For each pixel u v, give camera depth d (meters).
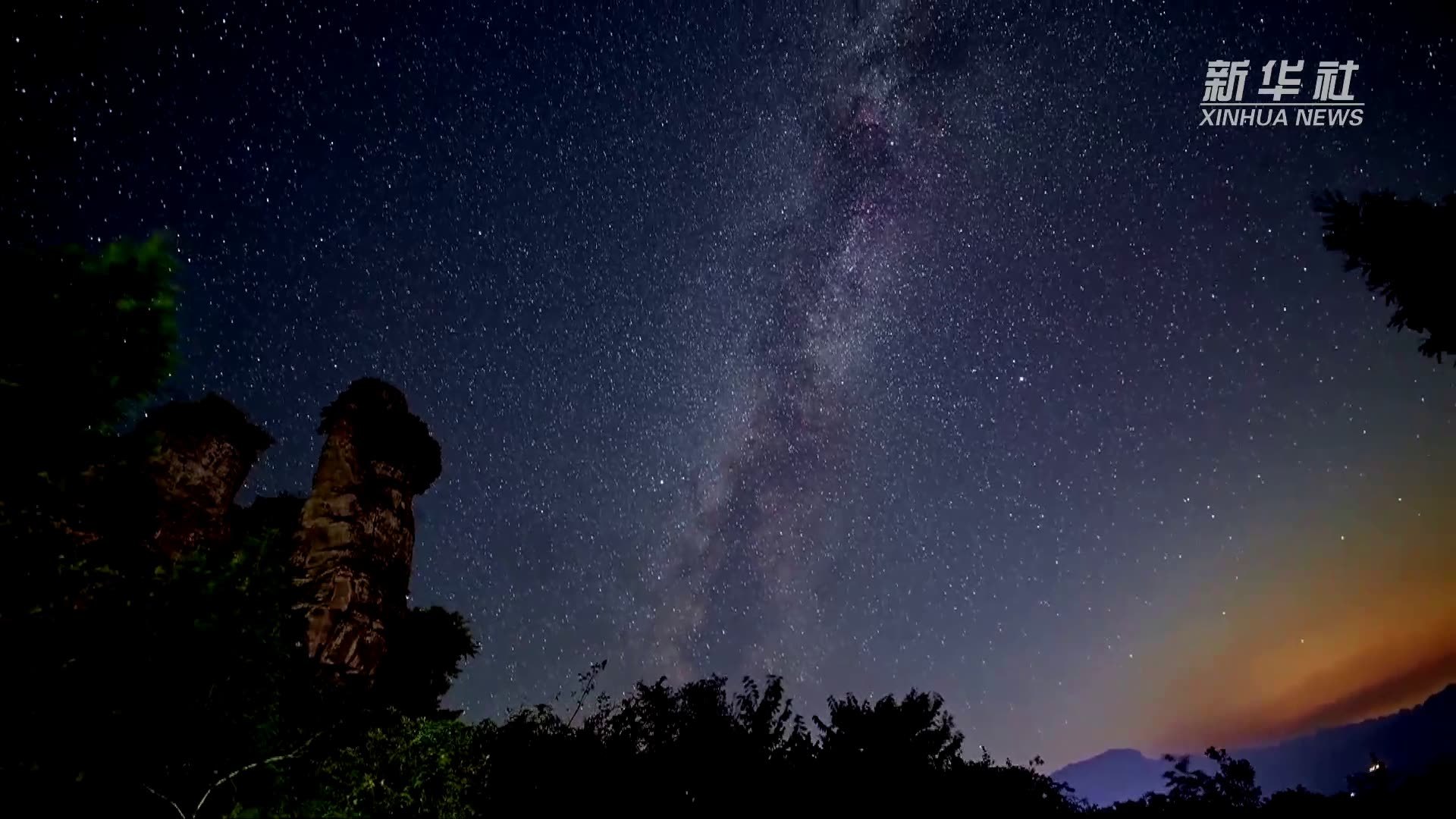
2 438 4.09
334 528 12.50
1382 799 15.76
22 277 4.03
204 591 4.63
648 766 8.58
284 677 5.42
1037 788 10.86
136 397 4.45
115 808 4.55
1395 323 6.52
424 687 15.19
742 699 9.86
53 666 4.15
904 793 9.35
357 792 5.86
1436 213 5.98
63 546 4.34
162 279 4.32
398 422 14.45
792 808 8.76
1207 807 18.23
